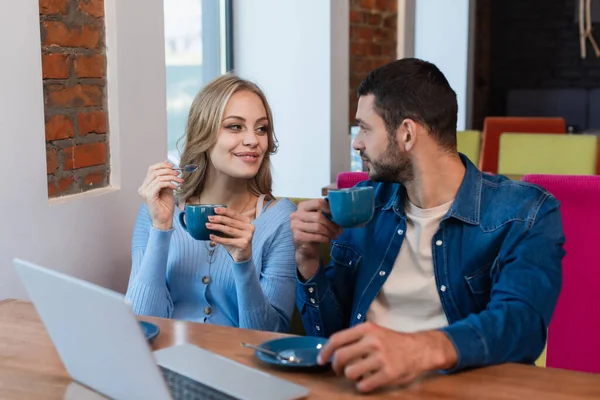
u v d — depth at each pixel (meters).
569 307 2.00
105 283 2.08
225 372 1.11
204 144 1.78
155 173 1.69
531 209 1.36
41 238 1.82
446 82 1.42
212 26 3.58
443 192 1.44
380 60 4.57
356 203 1.28
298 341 1.24
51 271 1.03
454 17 5.28
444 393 1.04
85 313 0.99
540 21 7.43
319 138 3.64
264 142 1.82
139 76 2.17
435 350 1.07
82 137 2.01
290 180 3.73
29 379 1.13
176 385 1.06
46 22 1.86
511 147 3.85
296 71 3.63
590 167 3.69
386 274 1.49
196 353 1.20
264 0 3.63
